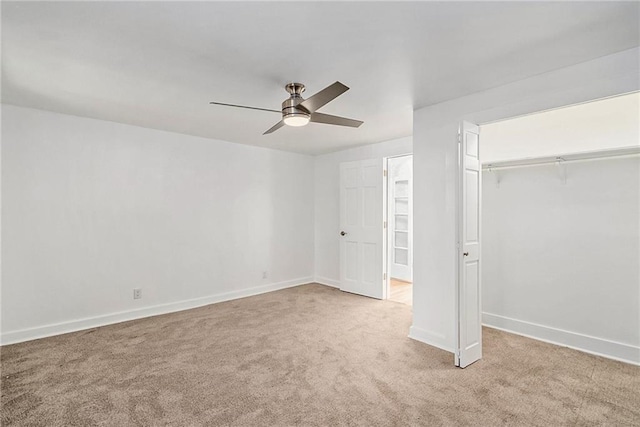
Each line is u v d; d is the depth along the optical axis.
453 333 2.89
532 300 3.29
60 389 2.27
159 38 1.88
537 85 2.42
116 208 3.69
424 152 3.13
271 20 1.70
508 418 1.96
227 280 4.62
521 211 3.37
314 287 5.34
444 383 2.35
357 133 4.16
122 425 1.90
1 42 1.92
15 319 3.10
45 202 3.26
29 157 3.17
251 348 2.96
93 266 3.53
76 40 1.90
